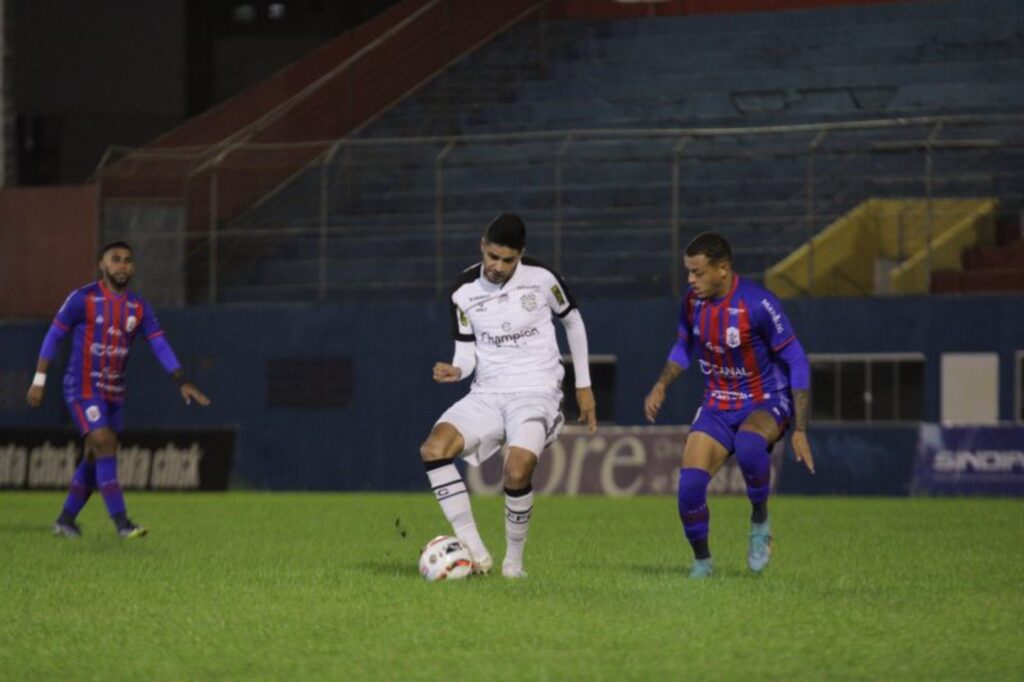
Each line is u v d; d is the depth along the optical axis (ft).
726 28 365.81
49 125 385.50
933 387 256.11
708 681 74.13
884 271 287.48
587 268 302.04
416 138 321.32
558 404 117.91
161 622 94.27
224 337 285.02
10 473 281.33
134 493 276.21
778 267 279.69
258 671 77.46
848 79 340.39
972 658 80.59
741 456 111.65
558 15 381.40
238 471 282.15
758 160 312.50
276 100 341.62
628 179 320.29
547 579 114.93
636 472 255.29
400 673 76.48
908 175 299.79
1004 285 270.87
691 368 262.67
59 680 75.61
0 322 293.43
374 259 314.96
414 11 364.58
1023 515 200.64
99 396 158.71
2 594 108.88
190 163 312.09
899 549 146.41
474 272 116.98
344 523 188.24
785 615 95.30
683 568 125.80
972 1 354.74
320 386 280.31
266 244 321.73
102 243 303.48
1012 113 319.68
